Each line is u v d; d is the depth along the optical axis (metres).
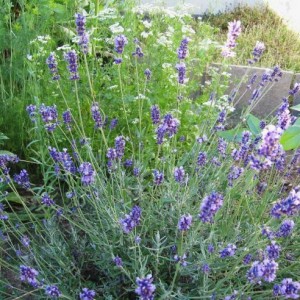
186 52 0.50
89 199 0.45
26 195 0.59
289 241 0.46
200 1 1.28
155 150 0.60
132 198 0.50
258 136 0.47
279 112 0.50
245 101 0.87
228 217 0.47
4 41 0.65
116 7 0.77
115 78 0.64
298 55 1.00
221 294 0.39
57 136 0.58
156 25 0.76
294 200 0.32
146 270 0.42
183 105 0.63
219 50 0.95
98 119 0.47
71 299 0.38
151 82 0.64
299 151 0.53
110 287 0.42
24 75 0.64
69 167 0.45
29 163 0.62
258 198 0.52
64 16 0.75
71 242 0.47
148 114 0.61
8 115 0.63
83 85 0.62
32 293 0.41
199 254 0.41
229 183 0.46
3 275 0.46
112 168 0.45
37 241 0.49
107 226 0.45
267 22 1.19
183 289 0.41
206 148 0.58
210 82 0.75
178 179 0.41
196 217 0.44
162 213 0.46
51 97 0.60
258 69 0.86
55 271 0.43
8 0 0.69
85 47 0.47
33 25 0.70
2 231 0.47
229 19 1.22
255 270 0.31
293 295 0.30
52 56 0.50
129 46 0.69
